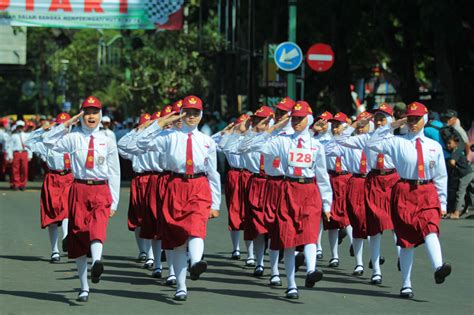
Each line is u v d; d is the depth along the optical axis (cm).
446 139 3139
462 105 4403
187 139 1597
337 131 2073
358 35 5516
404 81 5016
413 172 1644
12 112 12825
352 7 4972
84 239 1592
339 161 2075
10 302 1578
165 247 1599
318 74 5531
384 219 1836
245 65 5953
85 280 1606
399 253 1716
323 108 6397
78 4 4291
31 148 2164
